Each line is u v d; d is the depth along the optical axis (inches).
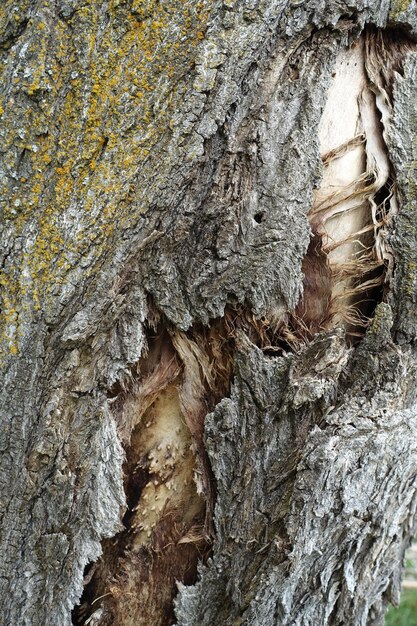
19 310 59.5
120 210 58.9
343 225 61.9
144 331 60.6
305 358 60.0
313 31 59.7
